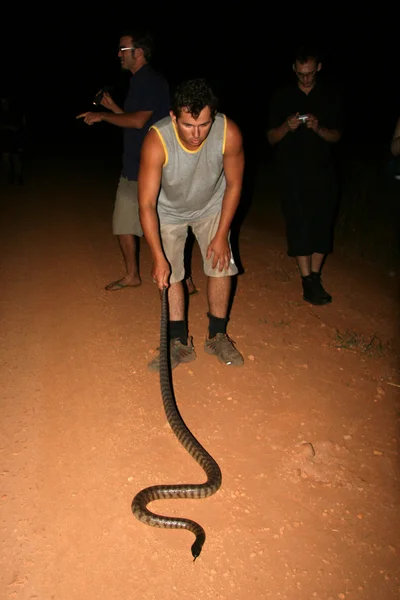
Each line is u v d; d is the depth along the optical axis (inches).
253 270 284.0
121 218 240.8
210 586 128.1
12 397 181.5
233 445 165.9
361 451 165.5
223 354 199.8
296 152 229.6
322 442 167.2
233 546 137.2
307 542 138.8
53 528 138.6
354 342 217.3
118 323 226.4
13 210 397.7
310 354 209.9
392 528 143.0
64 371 195.3
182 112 149.3
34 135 834.8
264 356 207.2
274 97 232.8
